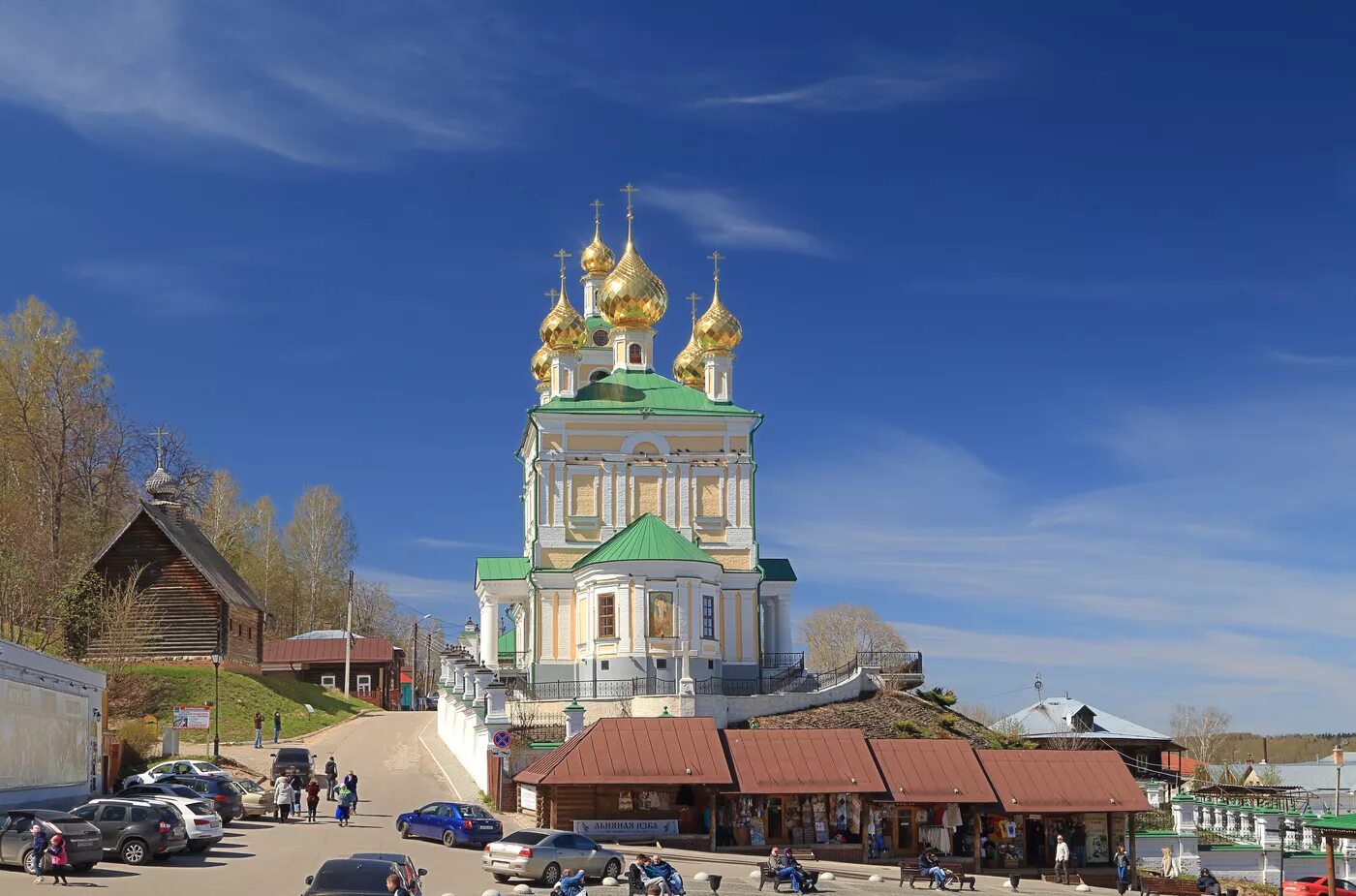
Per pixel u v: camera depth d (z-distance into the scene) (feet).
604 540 267.80
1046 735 317.22
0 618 261.24
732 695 248.52
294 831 165.89
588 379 329.52
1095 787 190.29
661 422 273.75
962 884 167.12
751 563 270.05
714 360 283.79
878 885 163.73
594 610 248.73
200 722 215.72
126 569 275.39
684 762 179.83
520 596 281.95
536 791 183.52
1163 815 235.20
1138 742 313.94
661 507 271.08
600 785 177.06
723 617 265.13
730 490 272.92
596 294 336.90
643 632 243.60
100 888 118.83
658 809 182.70
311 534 469.98
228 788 170.60
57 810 137.08
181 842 138.51
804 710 233.55
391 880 96.63
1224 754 557.74
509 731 198.70
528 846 139.23
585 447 271.90
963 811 191.62
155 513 276.82
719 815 183.11
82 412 335.06
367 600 520.01
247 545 441.68
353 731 270.46
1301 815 262.47
